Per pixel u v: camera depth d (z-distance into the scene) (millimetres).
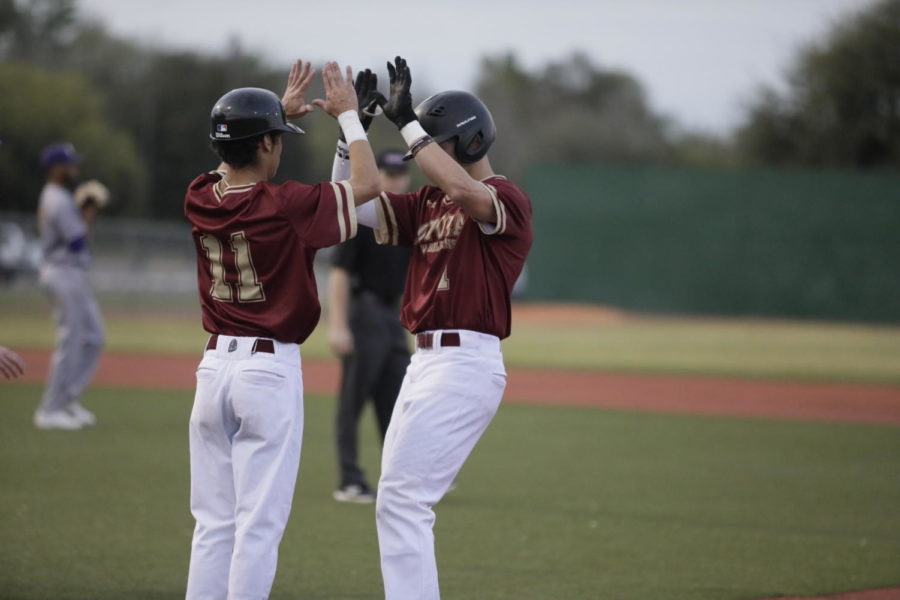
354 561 24422
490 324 17781
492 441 43125
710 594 22172
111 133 183000
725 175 134375
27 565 23344
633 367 74000
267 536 16812
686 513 30141
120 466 35000
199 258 17812
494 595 21984
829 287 133000
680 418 50875
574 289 137875
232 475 17422
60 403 42531
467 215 17703
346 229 17125
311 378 62875
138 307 117875
